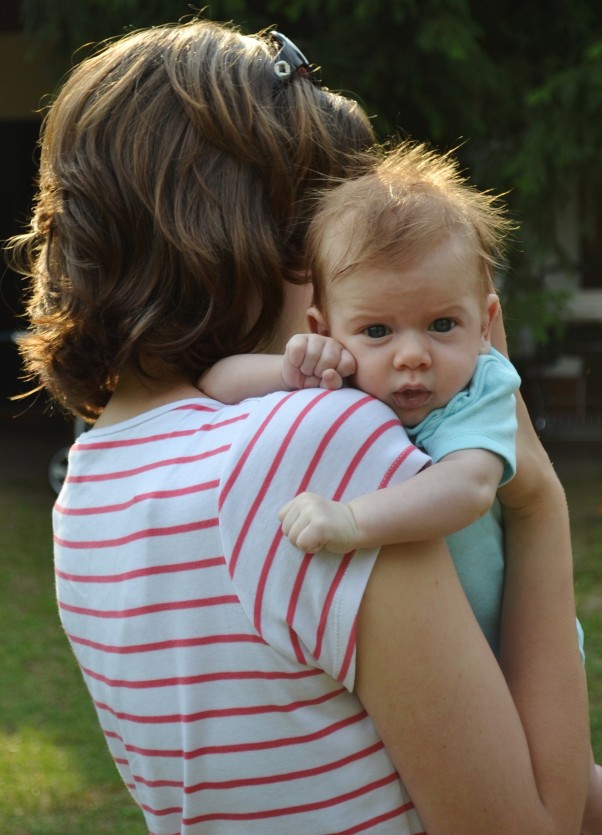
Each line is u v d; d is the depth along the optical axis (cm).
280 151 151
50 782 430
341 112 168
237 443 131
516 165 768
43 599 651
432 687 124
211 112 147
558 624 143
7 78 1162
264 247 147
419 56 753
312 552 122
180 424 141
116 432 146
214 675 130
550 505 147
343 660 124
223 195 147
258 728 129
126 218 146
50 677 541
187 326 147
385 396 143
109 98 149
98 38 786
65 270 153
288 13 727
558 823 135
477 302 146
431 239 141
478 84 761
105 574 140
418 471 130
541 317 825
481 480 132
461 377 142
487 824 128
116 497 141
